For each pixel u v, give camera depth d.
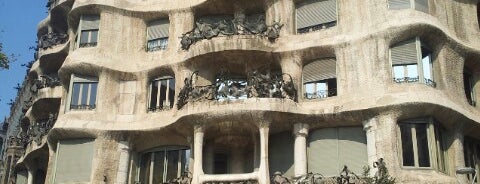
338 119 25.77
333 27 27.88
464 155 26.64
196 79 28.69
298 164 25.59
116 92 30.38
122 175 28.64
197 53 28.33
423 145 24.69
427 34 26.00
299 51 27.72
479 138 27.89
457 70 27.00
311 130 26.62
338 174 25.45
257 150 26.44
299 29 28.88
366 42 26.52
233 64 28.73
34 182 36.59
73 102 30.28
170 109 29.36
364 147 25.52
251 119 25.67
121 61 31.00
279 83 26.44
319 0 28.83
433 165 24.30
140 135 29.22
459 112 25.34
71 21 33.19
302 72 27.80
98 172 28.31
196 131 26.31
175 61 29.88
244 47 27.69
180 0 32.06
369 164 24.56
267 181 24.67
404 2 26.77
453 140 25.64
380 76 25.59
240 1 30.47
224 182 25.22
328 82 27.11
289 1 29.36
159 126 28.56
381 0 27.02
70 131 29.08
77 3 32.53
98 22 32.19
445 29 26.78
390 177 23.25
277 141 27.28
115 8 32.09
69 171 28.86
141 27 32.16
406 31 25.81
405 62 25.80
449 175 25.02
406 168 24.14
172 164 29.05
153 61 30.80
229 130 26.73
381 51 26.00
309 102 26.88
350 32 27.22
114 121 29.55
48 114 37.25
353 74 26.36
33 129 35.53
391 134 24.39
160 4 32.22
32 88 37.25
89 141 29.23
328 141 26.16
